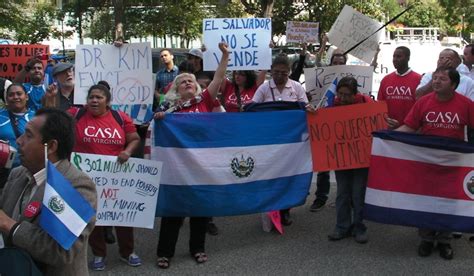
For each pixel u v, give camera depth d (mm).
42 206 2449
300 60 7754
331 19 27953
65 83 6242
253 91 7066
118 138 5109
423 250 5516
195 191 5469
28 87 6633
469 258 5465
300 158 5949
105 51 6277
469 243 5902
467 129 5652
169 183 5410
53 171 2484
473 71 6816
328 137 5949
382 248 5758
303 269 5223
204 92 5695
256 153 5742
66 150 2672
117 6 23016
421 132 5562
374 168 5523
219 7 26594
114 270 5246
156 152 5430
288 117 5887
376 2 30734
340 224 6012
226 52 5684
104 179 5062
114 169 5082
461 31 47188
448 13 43969
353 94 6020
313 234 6223
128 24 25562
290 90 6504
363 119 5930
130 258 5348
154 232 6414
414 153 5387
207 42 6504
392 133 5445
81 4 26547
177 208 5383
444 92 5262
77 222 2492
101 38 26797
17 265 2412
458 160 5289
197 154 5504
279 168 5852
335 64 7324
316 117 5938
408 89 6477
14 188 2736
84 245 2619
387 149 5469
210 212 5527
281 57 6426
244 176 5695
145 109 6590
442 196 5344
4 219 2506
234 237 6184
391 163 5465
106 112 5129
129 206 5145
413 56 21047
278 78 6395
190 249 5535
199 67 7562
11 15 26859
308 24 10828
